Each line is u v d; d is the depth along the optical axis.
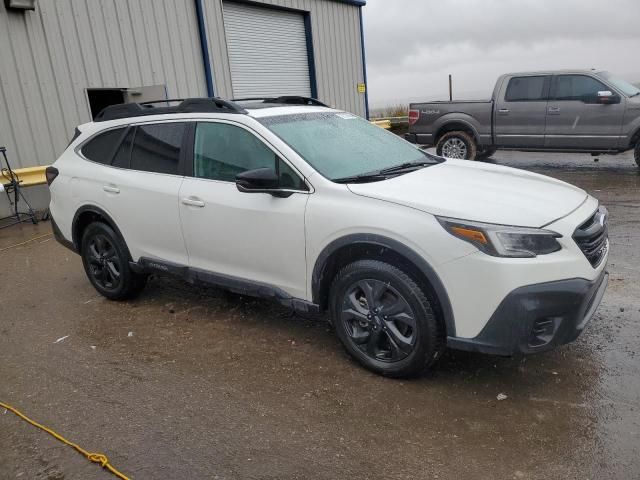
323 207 3.49
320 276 3.58
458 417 3.06
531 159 12.98
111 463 2.82
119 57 10.59
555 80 10.70
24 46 9.23
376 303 3.41
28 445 3.01
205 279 4.26
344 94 17.11
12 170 8.91
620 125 10.21
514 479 2.57
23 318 4.88
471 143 11.59
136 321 4.64
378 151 4.25
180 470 2.73
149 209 4.46
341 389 3.40
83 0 9.95
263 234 3.79
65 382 3.68
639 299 4.48
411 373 3.38
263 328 4.35
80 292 5.47
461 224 3.04
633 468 2.59
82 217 5.09
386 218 3.24
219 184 4.05
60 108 9.77
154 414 3.23
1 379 3.77
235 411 3.22
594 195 8.47
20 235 8.01
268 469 2.71
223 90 12.86
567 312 3.00
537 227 3.03
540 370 3.51
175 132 4.40
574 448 2.76
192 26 11.96
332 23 16.20
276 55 14.48
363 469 2.68
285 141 3.81
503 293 2.96
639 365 3.49
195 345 4.12
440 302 3.14
